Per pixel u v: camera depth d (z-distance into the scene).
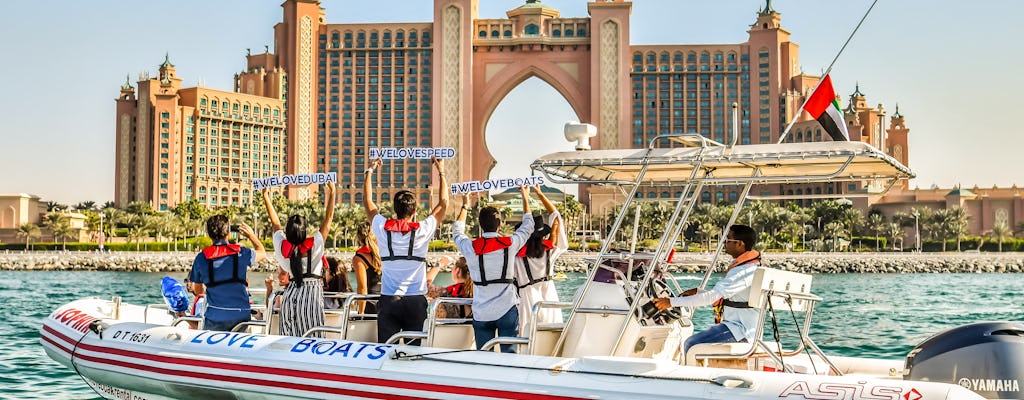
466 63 198.50
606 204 168.88
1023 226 153.88
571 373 7.15
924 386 6.39
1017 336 7.05
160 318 12.13
